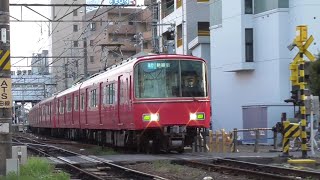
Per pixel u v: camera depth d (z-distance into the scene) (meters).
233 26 30.69
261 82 29.69
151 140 20.27
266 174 12.75
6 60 11.89
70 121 33.88
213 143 22.17
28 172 13.10
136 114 18.88
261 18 29.58
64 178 12.56
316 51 27.08
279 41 28.39
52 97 43.38
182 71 19.36
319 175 12.62
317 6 27.55
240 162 16.42
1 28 11.91
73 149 25.81
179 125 19.02
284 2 28.45
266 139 26.05
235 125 31.58
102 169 16.00
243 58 30.05
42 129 56.38
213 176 13.66
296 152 20.80
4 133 11.77
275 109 26.70
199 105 19.27
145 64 19.14
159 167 15.73
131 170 14.38
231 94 31.97
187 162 17.17
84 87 29.16
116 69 22.27
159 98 18.98
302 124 17.25
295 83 17.47
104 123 23.91
